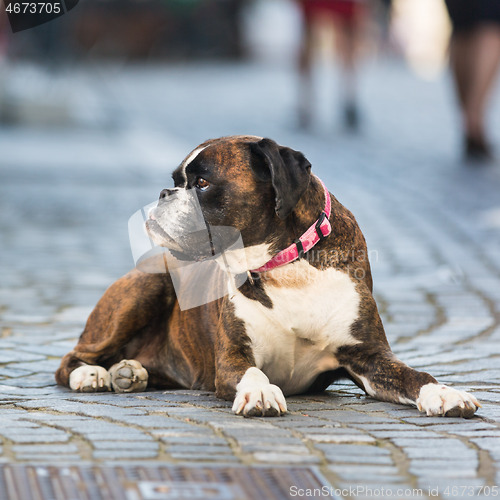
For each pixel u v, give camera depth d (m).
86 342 9.35
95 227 18.00
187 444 6.57
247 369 7.94
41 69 35.56
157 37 62.50
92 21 57.81
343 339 8.15
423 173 23.45
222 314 8.33
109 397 8.38
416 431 7.02
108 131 33.44
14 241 16.69
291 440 6.71
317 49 31.88
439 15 65.00
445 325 11.55
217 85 49.72
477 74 24.31
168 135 31.61
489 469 6.10
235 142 7.91
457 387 8.62
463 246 16.27
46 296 12.95
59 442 6.59
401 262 15.23
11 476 5.79
